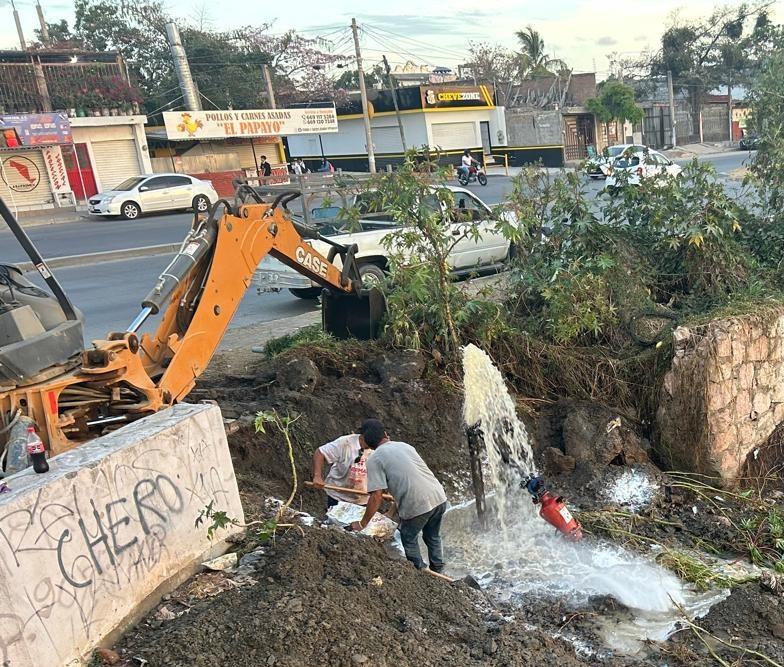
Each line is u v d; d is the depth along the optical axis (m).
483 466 7.74
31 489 3.74
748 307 8.92
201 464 4.88
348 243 11.80
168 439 4.61
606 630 5.46
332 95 45.19
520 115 48.88
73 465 4.06
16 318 4.94
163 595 4.50
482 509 7.02
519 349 8.92
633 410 8.84
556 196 10.44
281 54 46.84
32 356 4.88
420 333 8.80
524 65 66.25
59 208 29.28
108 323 11.60
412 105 41.75
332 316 9.31
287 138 47.91
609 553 6.57
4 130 27.83
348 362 8.52
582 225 10.10
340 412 7.60
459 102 43.22
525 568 6.30
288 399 7.55
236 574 4.79
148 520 4.40
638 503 7.57
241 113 34.84
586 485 7.69
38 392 4.82
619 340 9.46
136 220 26.48
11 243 21.64
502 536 6.84
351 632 4.17
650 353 8.95
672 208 10.59
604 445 8.00
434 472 7.60
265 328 10.99
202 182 28.55
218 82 43.06
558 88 59.53
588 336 9.52
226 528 5.05
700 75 58.69
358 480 6.15
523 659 4.40
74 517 3.91
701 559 6.73
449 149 43.25
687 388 8.36
